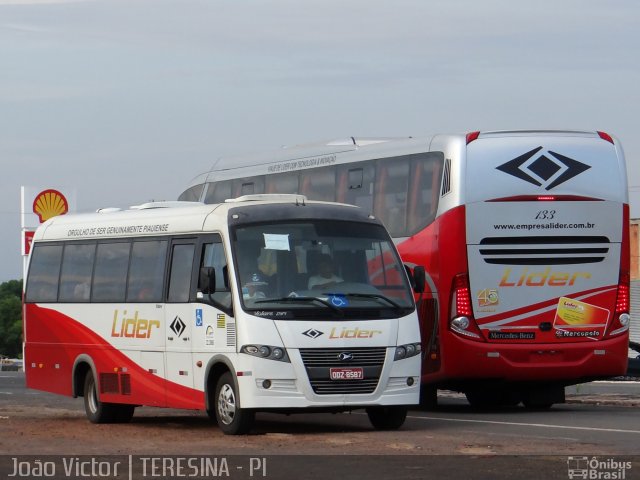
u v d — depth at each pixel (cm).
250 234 1881
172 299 2012
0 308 19175
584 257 2328
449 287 2294
